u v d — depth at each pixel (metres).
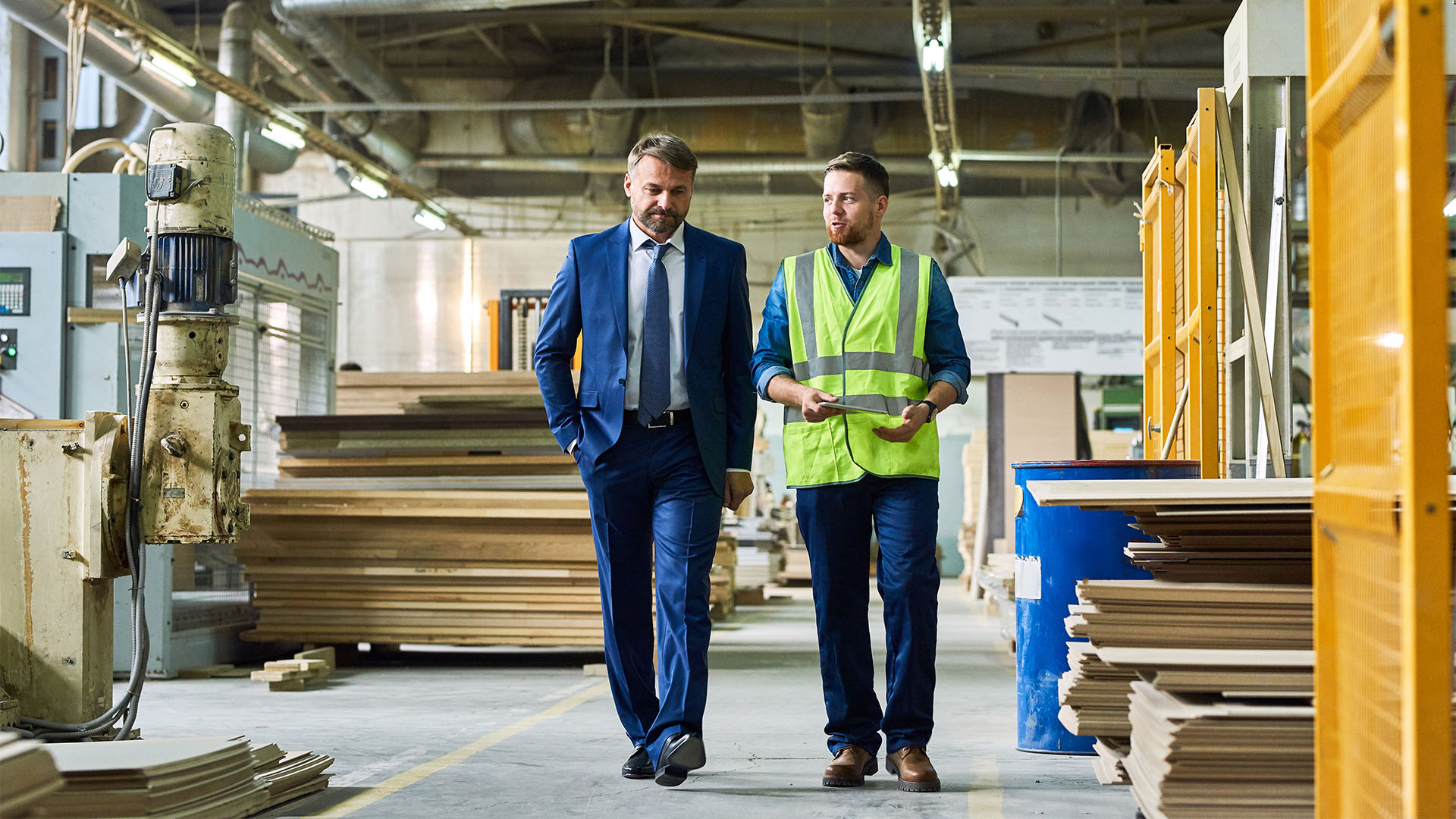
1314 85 2.38
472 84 21.12
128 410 7.30
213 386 4.36
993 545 12.14
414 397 9.85
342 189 22.70
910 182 22.45
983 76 19.83
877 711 3.99
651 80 19.02
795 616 13.44
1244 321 5.65
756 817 3.42
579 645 7.89
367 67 17.11
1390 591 1.96
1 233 7.31
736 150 18.70
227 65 14.82
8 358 7.26
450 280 18.39
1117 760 3.43
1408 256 1.75
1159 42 19.47
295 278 8.95
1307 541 3.29
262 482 8.66
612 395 3.96
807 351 3.96
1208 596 3.08
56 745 3.37
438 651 9.37
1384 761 1.99
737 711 5.96
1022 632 4.66
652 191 4.00
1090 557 4.55
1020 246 22.02
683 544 3.91
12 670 4.34
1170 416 6.83
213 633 8.02
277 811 3.53
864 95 15.66
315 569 8.12
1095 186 19.12
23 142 15.20
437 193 21.52
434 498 7.99
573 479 8.21
